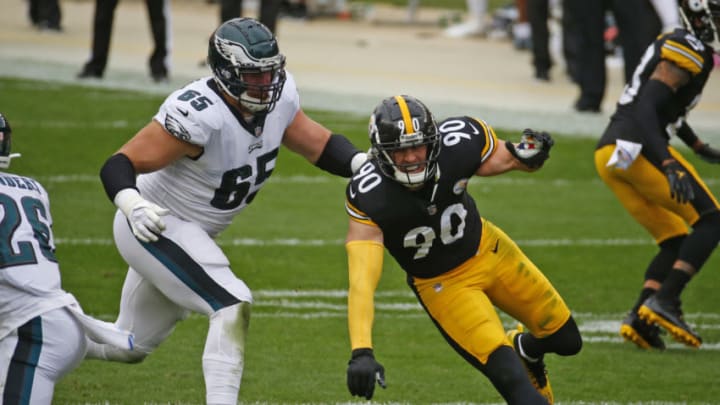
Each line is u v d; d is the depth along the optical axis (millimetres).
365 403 18859
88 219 32062
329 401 18906
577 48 54125
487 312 16062
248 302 16141
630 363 21594
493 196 37750
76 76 54344
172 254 16281
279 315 24188
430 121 15047
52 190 35250
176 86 53344
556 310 16844
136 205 15305
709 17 21500
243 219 33469
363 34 78312
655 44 22312
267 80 15945
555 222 34219
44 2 69250
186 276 16188
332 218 34000
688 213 21938
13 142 41156
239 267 28031
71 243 29359
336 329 23312
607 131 23281
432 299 16391
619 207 36625
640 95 22422
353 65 63469
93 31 53719
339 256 29500
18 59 59531
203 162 16328
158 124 16047
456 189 15820
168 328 17719
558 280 27781
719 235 21688
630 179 22703
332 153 17828
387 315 24656
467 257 16281
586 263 29500
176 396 18828
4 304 14602
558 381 20359
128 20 79062
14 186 15156
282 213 34438
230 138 16203
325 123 45906
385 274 28391
